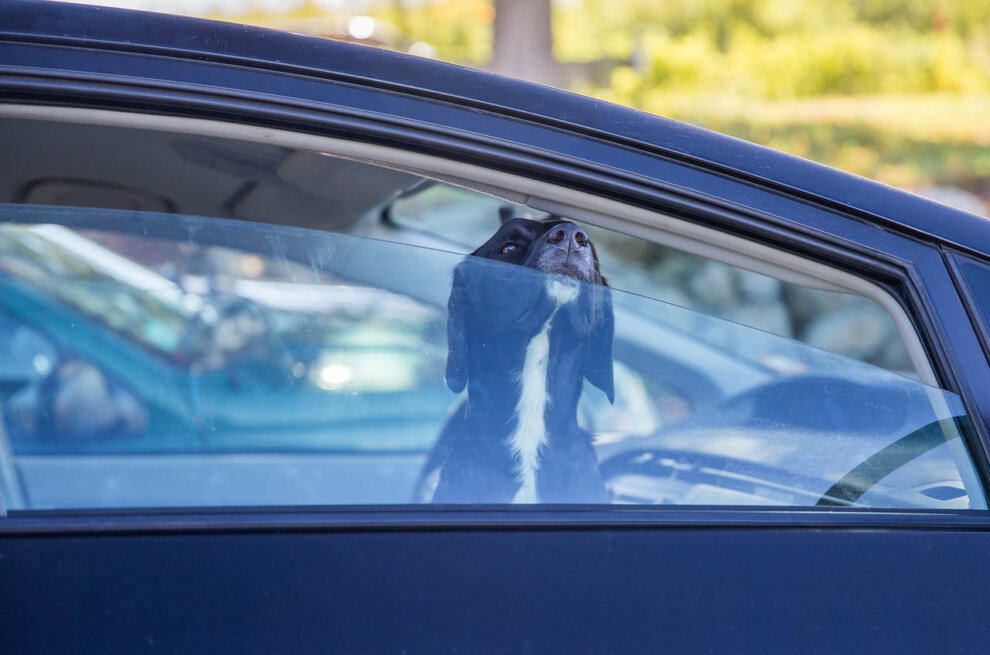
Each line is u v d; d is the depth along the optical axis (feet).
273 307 4.89
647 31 41.57
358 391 4.79
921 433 4.88
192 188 6.68
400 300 5.01
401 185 6.82
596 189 4.82
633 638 4.13
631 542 4.38
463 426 4.88
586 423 5.20
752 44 41.06
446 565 4.19
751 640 4.19
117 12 4.68
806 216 4.91
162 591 3.96
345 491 4.50
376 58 4.84
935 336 4.88
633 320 5.28
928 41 41.42
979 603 4.42
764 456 4.96
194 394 4.67
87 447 4.45
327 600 4.03
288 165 6.43
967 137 37.45
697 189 4.85
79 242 4.87
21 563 3.94
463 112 4.80
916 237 5.00
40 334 4.68
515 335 5.11
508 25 27.09
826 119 38.78
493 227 7.18
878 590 4.39
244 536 4.15
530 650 4.05
